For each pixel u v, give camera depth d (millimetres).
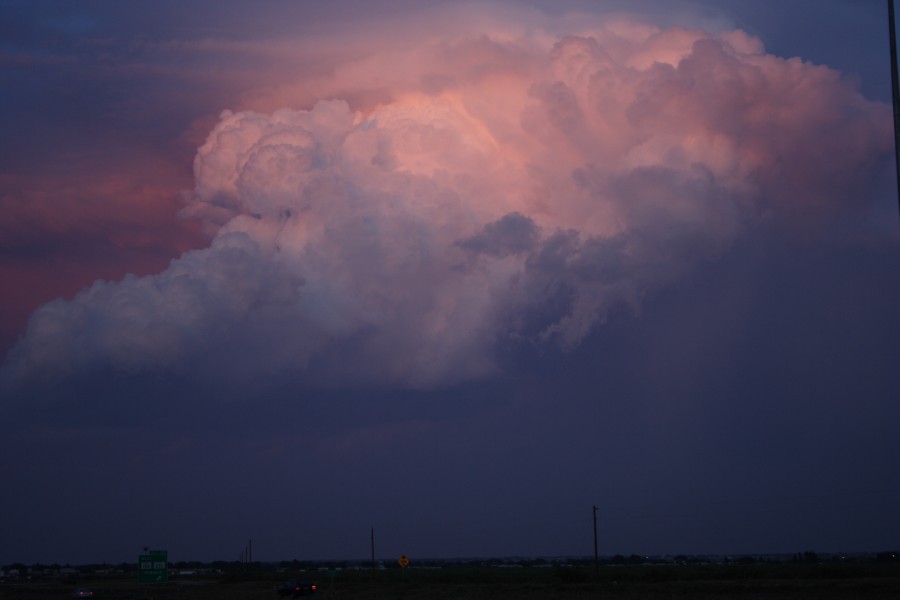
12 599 122438
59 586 169875
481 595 103500
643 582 120500
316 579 158000
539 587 111188
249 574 184875
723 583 108375
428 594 108438
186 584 164125
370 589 122812
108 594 128250
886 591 84312
